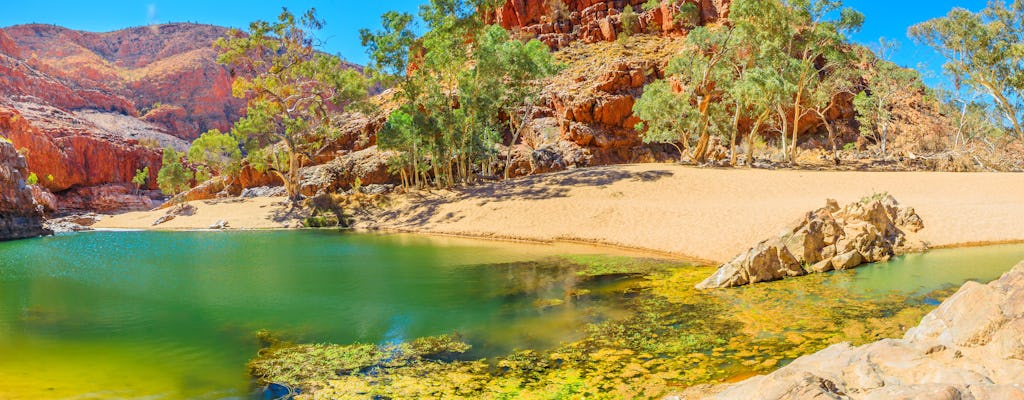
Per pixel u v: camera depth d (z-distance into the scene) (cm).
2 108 8512
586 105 6297
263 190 6756
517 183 4238
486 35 4744
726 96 4941
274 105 5353
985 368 582
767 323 1135
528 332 1158
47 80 13262
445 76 5028
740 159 5250
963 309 693
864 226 1880
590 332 1134
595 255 2291
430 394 828
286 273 2011
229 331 1232
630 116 6369
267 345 1123
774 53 4594
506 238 3025
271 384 895
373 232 3738
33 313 1407
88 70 17575
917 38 3906
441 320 1290
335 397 827
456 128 4903
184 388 882
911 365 589
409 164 5153
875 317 1143
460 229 3372
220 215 4888
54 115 10788
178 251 2778
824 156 5509
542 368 927
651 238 2522
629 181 3828
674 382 837
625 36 8494
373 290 1672
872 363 607
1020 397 449
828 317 1159
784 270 1609
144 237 3728
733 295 1409
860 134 6244
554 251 2461
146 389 879
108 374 952
